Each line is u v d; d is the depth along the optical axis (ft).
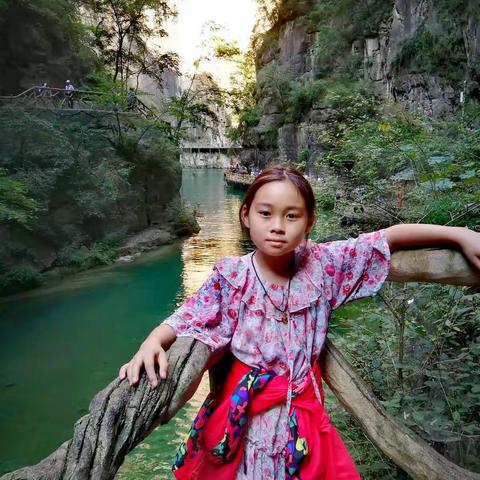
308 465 3.43
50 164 46.78
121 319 33.94
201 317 3.54
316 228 16.75
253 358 3.57
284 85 95.35
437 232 3.69
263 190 3.46
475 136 16.02
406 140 16.22
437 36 49.78
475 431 8.97
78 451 2.57
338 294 3.80
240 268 3.69
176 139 72.84
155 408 2.93
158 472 16.75
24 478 2.38
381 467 9.61
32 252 42.24
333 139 23.84
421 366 10.11
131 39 76.89
